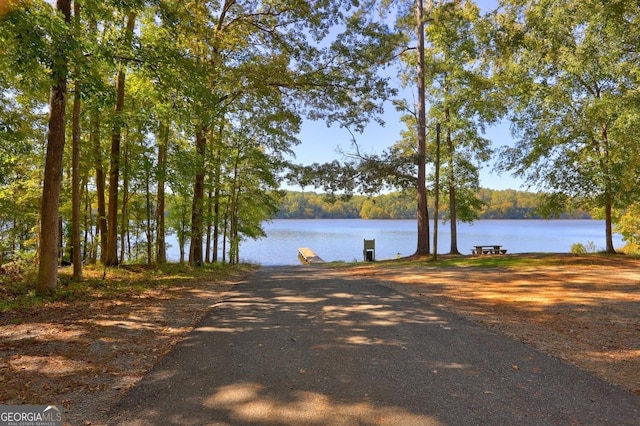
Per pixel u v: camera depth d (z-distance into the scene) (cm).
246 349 488
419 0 1978
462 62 1884
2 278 957
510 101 1883
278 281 1209
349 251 3906
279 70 1485
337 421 306
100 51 755
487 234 6047
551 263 1441
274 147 2012
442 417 313
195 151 1462
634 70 1198
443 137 2161
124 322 613
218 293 949
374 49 1720
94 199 1900
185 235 1727
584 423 305
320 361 445
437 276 1239
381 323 623
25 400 340
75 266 998
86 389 365
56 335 528
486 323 623
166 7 862
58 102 821
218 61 1398
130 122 1153
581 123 1617
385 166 1961
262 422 305
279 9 1556
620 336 543
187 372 409
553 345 507
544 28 1255
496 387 374
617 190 1579
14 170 1318
